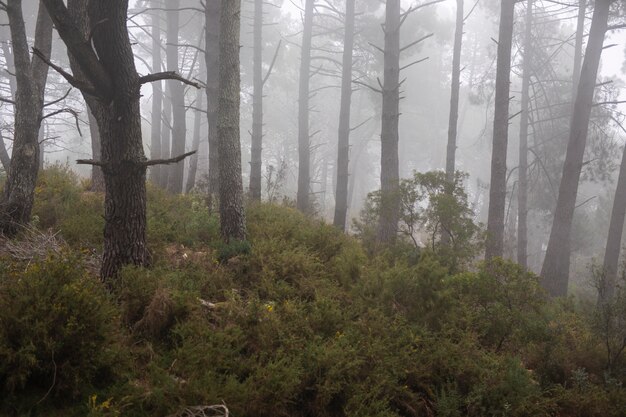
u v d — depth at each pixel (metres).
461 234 8.99
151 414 4.07
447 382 5.44
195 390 4.19
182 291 5.50
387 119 12.38
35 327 3.96
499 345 6.60
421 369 5.40
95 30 5.05
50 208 8.28
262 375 4.64
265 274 6.81
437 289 6.82
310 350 5.07
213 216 8.84
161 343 5.05
